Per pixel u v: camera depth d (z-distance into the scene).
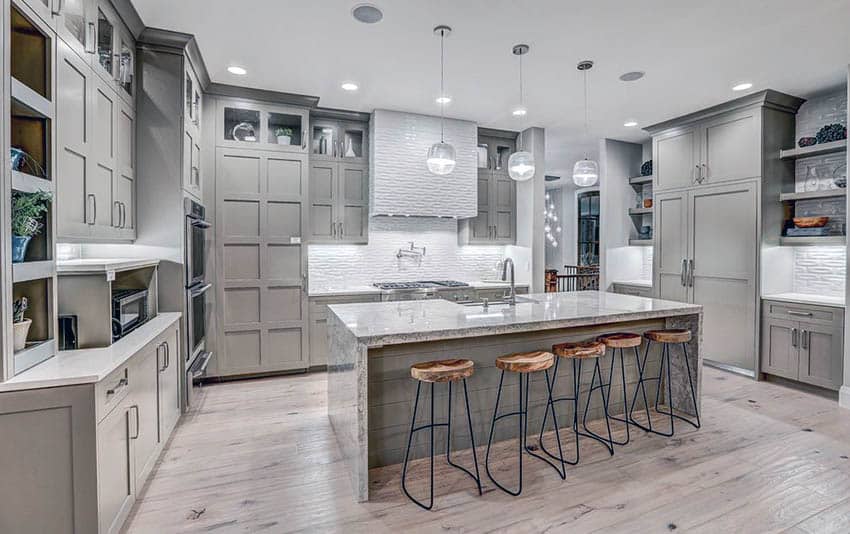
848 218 3.44
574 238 10.41
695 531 1.97
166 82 3.07
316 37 3.05
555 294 3.87
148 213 3.06
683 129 4.86
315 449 2.80
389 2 2.62
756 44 3.15
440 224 5.48
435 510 2.15
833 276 4.11
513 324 2.51
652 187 5.42
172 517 2.09
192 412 3.39
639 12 2.72
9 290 1.65
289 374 4.39
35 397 1.63
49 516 1.66
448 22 2.85
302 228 4.32
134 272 2.90
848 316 3.46
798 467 2.54
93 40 2.30
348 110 4.64
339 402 2.81
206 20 2.83
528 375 2.97
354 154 4.91
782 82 3.84
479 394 2.84
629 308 3.05
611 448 2.75
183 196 3.12
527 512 2.13
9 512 1.62
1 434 1.60
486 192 5.41
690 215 4.79
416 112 4.71
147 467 2.33
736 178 4.34
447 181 4.91
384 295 4.64
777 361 4.05
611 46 3.18
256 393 3.84
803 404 3.57
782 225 4.29
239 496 2.27
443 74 3.69
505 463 2.62
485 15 2.76
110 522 1.83
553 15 2.76
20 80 1.84
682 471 2.50
